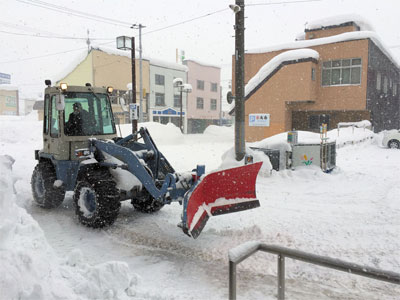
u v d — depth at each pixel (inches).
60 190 256.1
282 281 93.9
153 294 126.3
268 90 967.6
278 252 90.5
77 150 220.2
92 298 119.0
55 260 134.4
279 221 223.5
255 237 195.9
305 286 140.0
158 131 889.5
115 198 208.2
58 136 241.4
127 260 167.6
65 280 122.0
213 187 180.1
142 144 243.1
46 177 253.1
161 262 164.9
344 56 910.4
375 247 177.2
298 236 195.9
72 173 239.6
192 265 161.5
